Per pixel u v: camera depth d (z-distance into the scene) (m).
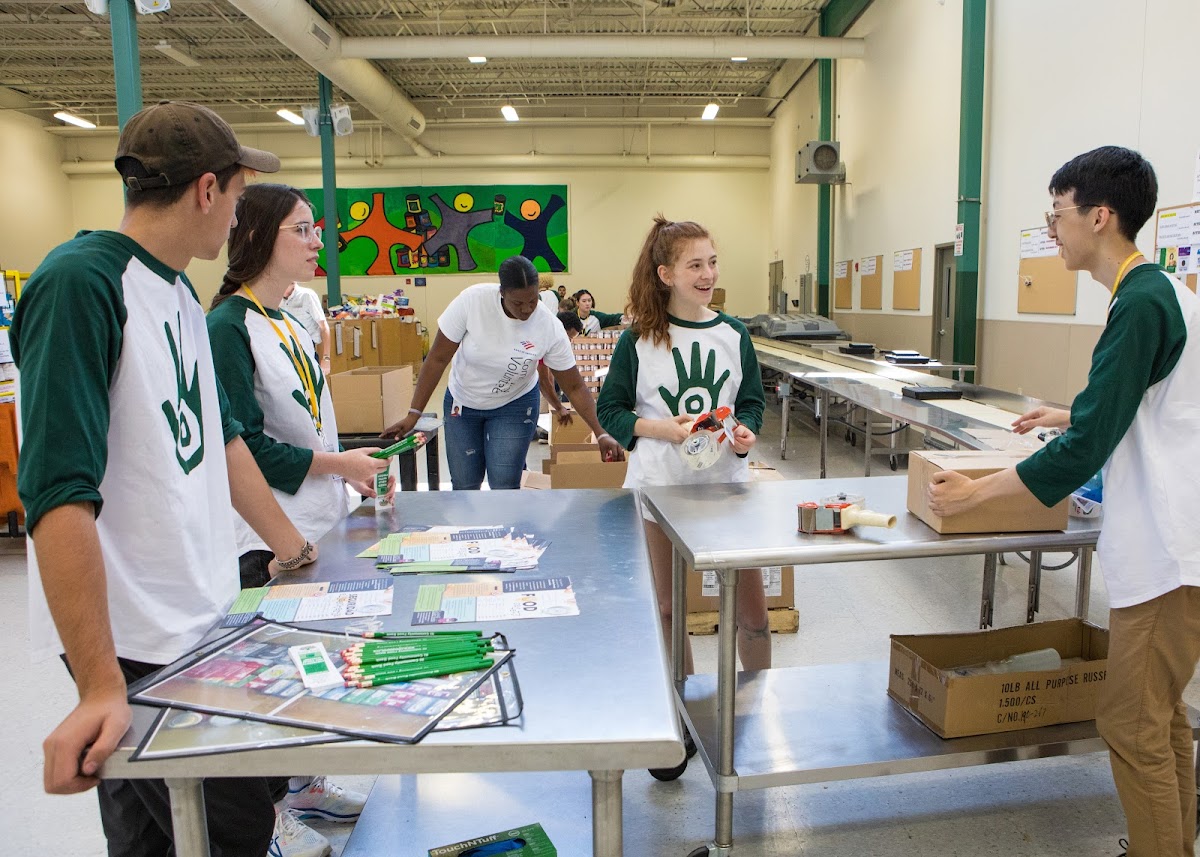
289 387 1.80
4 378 4.39
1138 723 1.52
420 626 1.23
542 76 12.44
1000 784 2.14
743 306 14.95
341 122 10.27
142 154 1.09
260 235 1.76
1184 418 1.43
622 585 1.40
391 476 1.93
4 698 2.66
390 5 9.36
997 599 3.45
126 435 1.08
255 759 0.88
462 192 14.77
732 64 12.12
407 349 11.63
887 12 8.32
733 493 2.02
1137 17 4.55
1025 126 5.76
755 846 1.90
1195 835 1.71
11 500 4.48
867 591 3.56
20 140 13.78
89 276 0.99
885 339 8.69
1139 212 1.49
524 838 1.62
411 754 0.89
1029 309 5.79
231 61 11.64
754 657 2.29
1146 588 1.47
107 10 6.22
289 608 1.30
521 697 1.00
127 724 0.91
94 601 0.92
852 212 9.69
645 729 0.92
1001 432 3.24
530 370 3.28
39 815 2.05
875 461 6.28
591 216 14.82
